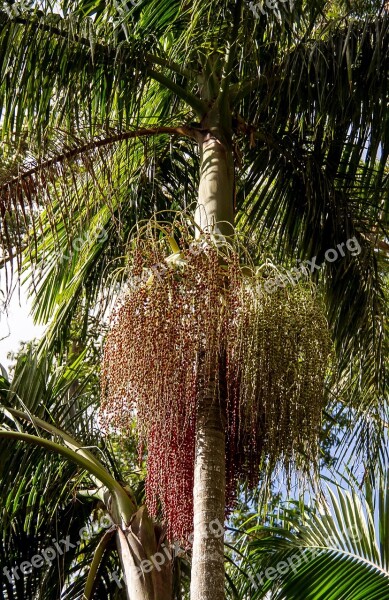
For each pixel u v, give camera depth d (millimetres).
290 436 3363
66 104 4289
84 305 5629
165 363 3250
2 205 4320
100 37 4504
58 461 4984
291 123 4719
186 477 3410
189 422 3395
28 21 4277
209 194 4016
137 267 3416
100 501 5246
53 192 4785
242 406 3357
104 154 4582
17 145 4336
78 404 5734
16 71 4266
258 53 4535
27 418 5039
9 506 5094
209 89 4398
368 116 4609
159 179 5312
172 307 3275
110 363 3375
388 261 6055
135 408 3344
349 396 5059
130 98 4340
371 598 4816
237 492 3797
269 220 4898
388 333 5184
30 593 5227
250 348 3240
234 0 4508
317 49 4523
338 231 4836
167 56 4723
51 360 5398
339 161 4930
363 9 4867
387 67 4617
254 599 5000
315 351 3363
